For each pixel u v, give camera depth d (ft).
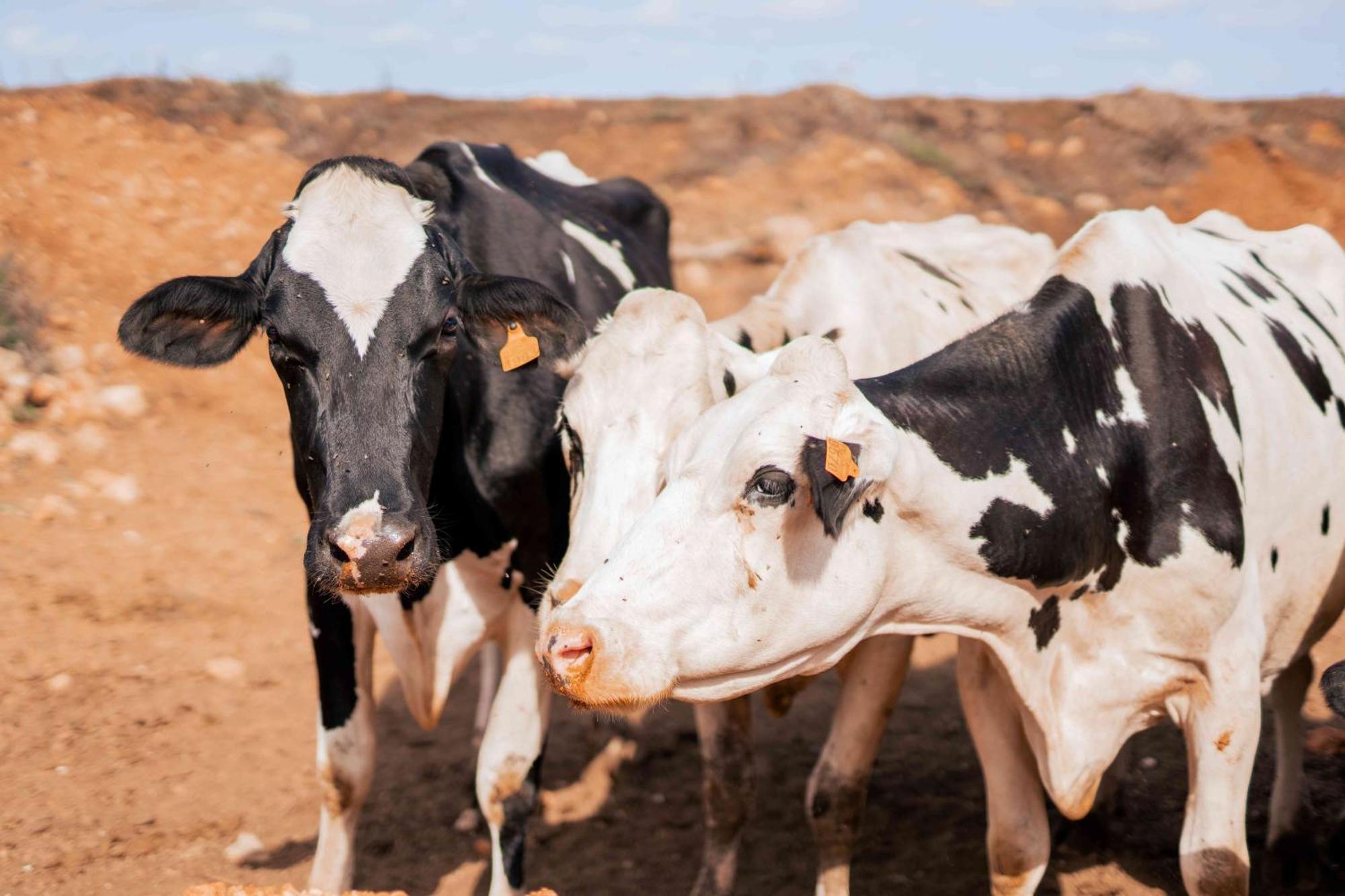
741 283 40.42
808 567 11.19
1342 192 49.47
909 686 23.21
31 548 25.81
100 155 43.14
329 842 15.16
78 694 21.27
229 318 12.96
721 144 50.34
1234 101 57.36
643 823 18.92
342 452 12.17
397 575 11.86
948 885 16.99
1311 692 21.57
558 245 17.79
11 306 33.35
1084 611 12.91
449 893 16.97
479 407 14.99
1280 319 15.64
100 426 31.07
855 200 45.96
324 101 55.06
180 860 17.03
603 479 12.39
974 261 19.53
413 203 13.38
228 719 21.06
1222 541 12.77
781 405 10.88
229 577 25.73
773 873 17.38
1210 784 13.12
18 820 17.69
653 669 10.76
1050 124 55.36
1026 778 13.83
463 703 22.63
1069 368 12.78
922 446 11.72
